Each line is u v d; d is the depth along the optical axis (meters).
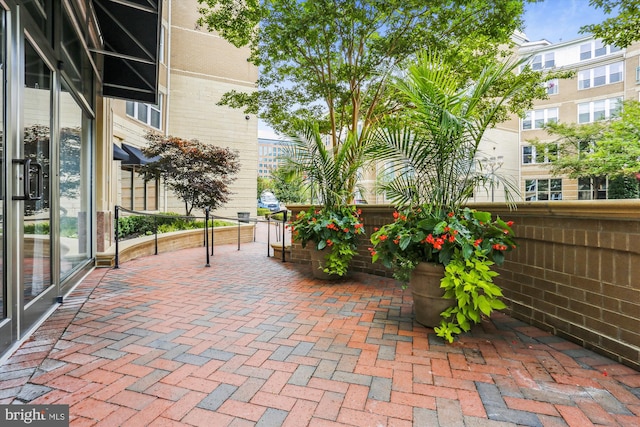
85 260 4.66
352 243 4.37
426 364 2.11
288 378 1.93
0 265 2.12
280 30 5.35
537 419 1.57
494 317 2.97
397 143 2.89
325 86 5.94
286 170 4.50
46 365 2.02
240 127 13.47
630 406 1.67
